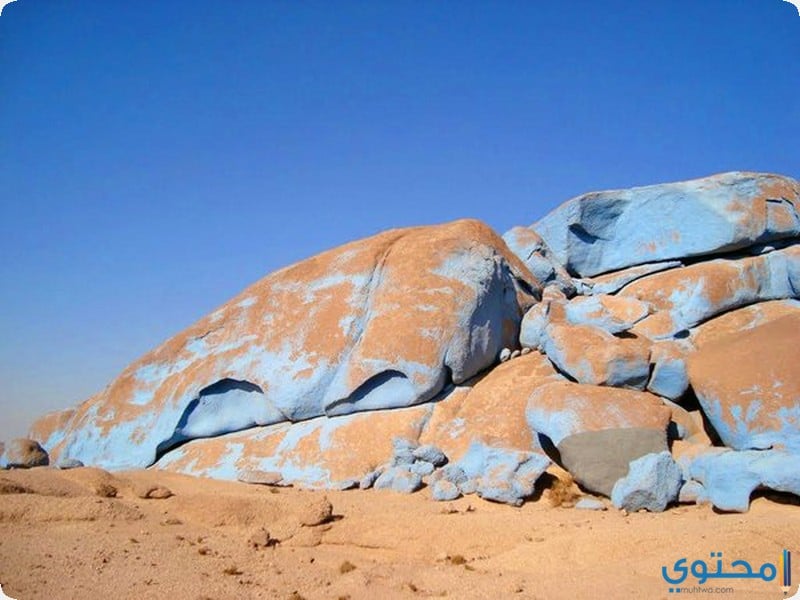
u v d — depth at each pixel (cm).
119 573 991
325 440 1750
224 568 1041
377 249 1966
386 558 1172
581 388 1572
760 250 1991
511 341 1955
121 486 1516
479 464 1531
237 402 1959
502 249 2019
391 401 1784
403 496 1505
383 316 1834
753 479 1291
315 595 948
